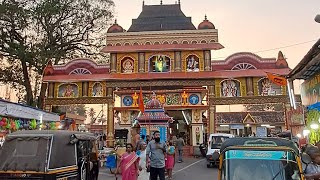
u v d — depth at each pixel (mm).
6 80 37375
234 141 7230
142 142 11891
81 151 11641
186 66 34719
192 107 33625
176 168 21750
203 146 30812
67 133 10680
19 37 36656
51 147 9828
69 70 36156
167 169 16047
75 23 38844
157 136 11672
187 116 35031
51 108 35812
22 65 36812
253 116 48375
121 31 36094
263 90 33781
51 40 37875
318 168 7109
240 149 6906
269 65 34219
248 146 6930
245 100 33781
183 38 35344
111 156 19031
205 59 34625
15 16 34719
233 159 6816
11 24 35656
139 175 11141
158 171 11500
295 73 18922
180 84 34375
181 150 26469
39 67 36188
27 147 9859
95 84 35656
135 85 34719
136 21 41719
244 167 6680
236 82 34312
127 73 35062
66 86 36062
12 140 10047
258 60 34438
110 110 34719
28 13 35000
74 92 35875
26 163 9586
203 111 35688
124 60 35500
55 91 36062
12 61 36906
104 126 51500
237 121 48594
